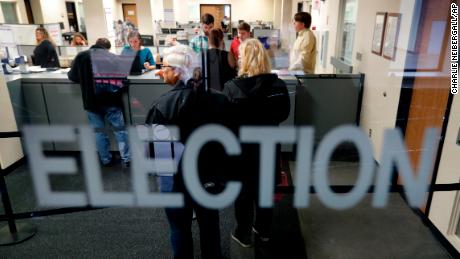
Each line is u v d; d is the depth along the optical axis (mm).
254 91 1402
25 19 7734
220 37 2045
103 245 1888
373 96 2678
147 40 4484
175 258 1550
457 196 1722
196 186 1484
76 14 9766
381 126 2479
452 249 1766
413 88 2180
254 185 1584
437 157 1790
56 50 3594
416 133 2102
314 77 2764
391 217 1931
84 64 2629
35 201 2119
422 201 1796
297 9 7852
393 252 1811
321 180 1705
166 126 1447
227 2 11672
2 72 2676
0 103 2572
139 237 1937
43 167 1785
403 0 2260
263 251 1778
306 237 1871
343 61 3654
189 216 1528
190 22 10484
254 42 1445
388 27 2473
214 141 1439
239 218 1772
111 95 2602
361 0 3086
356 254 1771
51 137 1729
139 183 1716
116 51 2857
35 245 1895
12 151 2449
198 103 1412
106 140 2600
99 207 1843
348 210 1953
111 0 5715
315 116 2814
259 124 1439
